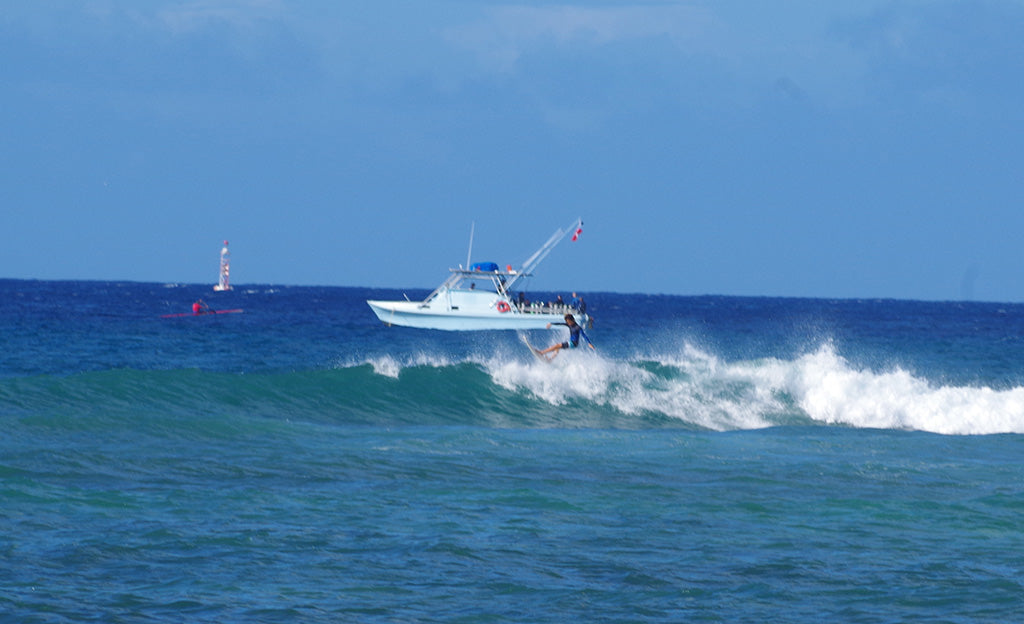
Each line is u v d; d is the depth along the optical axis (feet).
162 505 144.25
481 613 104.88
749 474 184.44
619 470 184.96
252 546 125.39
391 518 142.10
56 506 140.26
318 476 169.37
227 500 149.07
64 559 116.67
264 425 219.41
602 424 269.64
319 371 298.15
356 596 108.78
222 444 195.42
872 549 132.57
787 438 242.78
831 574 120.26
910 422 286.05
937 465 202.80
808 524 146.10
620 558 125.18
